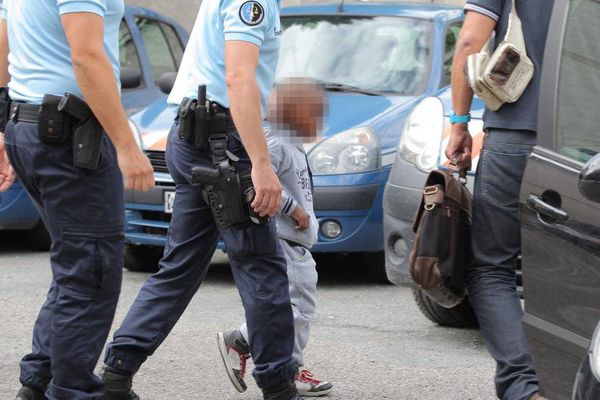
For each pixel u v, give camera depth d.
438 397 13.48
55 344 10.55
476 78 11.25
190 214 11.96
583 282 9.81
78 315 10.53
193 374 14.26
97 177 10.45
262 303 11.62
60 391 10.62
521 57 11.24
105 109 9.98
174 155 11.84
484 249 11.52
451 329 16.84
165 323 12.05
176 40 27.09
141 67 25.33
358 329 16.72
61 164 10.38
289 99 12.71
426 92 20.16
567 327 9.98
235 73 11.00
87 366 10.60
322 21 21.86
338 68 20.80
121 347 11.90
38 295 18.78
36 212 22.09
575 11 10.80
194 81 11.65
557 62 10.70
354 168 18.59
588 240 9.80
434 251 11.41
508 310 11.29
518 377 11.02
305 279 13.01
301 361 13.16
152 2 35.53
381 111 19.39
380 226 18.84
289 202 12.70
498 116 11.47
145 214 19.77
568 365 9.98
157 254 21.09
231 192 11.39
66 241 10.48
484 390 13.78
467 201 11.65
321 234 18.64
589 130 10.30
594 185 8.75
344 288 19.66
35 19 10.40
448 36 21.22
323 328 16.73
